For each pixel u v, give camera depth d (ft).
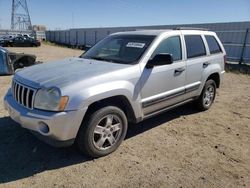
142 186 10.27
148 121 17.15
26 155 12.11
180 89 15.79
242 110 20.59
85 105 10.65
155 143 13.97
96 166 11.51
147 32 15.34
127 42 14.76
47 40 165.37
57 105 10.24
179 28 16.79
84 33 125.08
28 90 11.00
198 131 15.89
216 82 20.33
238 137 15.30
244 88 29.89
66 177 10.64
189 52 16.62
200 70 17.47
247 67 51.52
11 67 29.01
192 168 11.69
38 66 13.47
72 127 10.55
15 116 11.50
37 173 10.82
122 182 10.46
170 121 17.34
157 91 14.12
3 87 24.16
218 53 19.65
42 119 10.24
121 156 12.43
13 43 99.14
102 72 11.76
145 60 13.39
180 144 13.99
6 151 12.37
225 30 62.18
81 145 11.47
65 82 10.70
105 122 11.98
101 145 12.01
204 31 18.81
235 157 12.89
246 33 56.85
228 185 10.59
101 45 16.02
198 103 19.02
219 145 14.11
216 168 11.79
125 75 12.31
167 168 11.60
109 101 12.26
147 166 11.68
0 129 14.62
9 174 10.66
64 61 14.34
